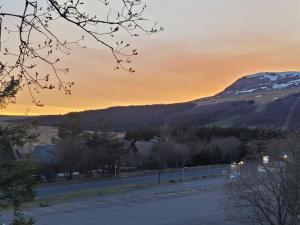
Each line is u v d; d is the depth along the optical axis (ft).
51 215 138.31
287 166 105.50
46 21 15.67
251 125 546.67
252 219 114.21
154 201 168.76
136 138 336.08
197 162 290.76
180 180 220.64
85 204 157.58
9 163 28.27
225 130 354.95
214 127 366.63
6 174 28.02
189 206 161.48
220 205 153.99
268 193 107.24
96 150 230.07
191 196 179.73
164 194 183.42
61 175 228.43
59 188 190.39
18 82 17.92
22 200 28.22
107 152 233.76
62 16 15.53
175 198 175.63
